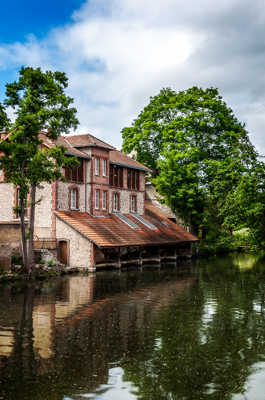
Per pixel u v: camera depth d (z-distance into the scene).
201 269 39.94
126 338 15.70
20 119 29.50
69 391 11.06
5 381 11.65
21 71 30.16
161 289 27.27
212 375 12.22
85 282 30.38
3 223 39.06
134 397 10.77
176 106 56.56
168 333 16.44
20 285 28.66
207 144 57.16
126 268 40.94
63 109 31.52
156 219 54.88
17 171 30.89
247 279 32.38
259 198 33.81
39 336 15.87
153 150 61.34
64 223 38.69
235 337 15.92
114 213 47.88
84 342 15.15
